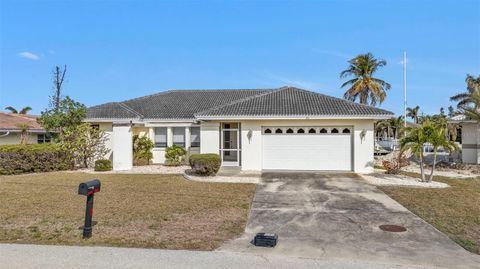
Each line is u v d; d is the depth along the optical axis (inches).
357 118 667.4
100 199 421.4
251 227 307.7
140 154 828.6
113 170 735.7
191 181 574.6
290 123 701.9
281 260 224.2
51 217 333.1
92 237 270.4
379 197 440.5
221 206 386.9
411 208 380.2
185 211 361.4
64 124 772.0
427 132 553.3
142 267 208.7
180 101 990.4
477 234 288.2
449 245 260.4
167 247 248.5
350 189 496.7
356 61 1551.4
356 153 682.8
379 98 1523.1
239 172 679.7
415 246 257.4
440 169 788.0
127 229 293.4
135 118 808.9
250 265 214.1
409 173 699.4
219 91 1079.0
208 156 616.1
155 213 351.3
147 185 530.6
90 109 876.6
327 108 713.0
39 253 231.3
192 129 860.6
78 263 213.9
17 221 318.0
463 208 380.2
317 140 700.0
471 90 1261.1
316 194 460.8
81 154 772.0
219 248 248.1
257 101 792.9
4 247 243.9
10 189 494.6
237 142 737.6
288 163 706.8
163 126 864.3
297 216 348.2
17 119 1093.1
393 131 2529.5
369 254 239.0
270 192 473.7
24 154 693.3
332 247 253.6
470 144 875.4
